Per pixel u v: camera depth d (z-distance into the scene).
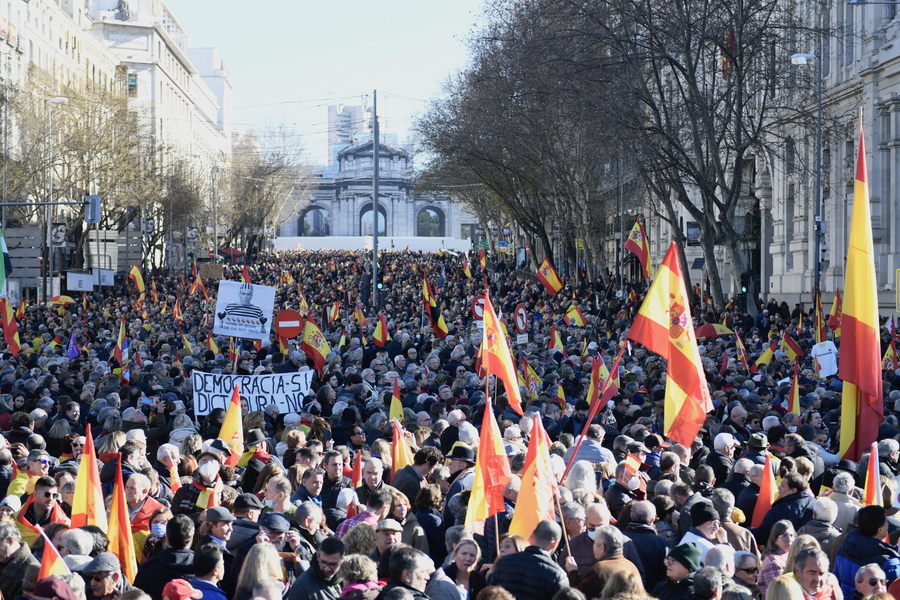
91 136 70.69
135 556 10.48
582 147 53.81
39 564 8.97
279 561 8.79
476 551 9.01
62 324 44.12
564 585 8.57
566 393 22.09
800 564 8.60
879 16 47.59
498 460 10.28
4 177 60.00
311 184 183.88
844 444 13.20
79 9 111.75
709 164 44.16
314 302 58.22
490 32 57.56
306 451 12.49
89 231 80.56
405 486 12.36
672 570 8.80
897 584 8.88
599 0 42.50
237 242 148.25
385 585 8.40
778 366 26.22
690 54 40.62
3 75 77.00
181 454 13.32
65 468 12.22
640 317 12.00
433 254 133.75
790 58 40.97
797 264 57.38
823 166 50.72
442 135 68.38
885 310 46.56
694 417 11.95
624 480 11.64
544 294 61.78
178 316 44.84
